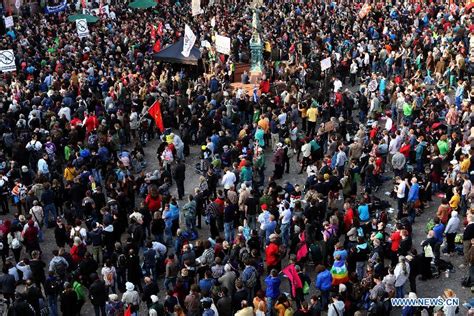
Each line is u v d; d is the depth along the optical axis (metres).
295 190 49.50
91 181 51.97
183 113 68.31
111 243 46.25
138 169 61.81
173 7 127.62
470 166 53.00
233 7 125.00
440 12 108.81
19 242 46.78
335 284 40.34
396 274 40.38
